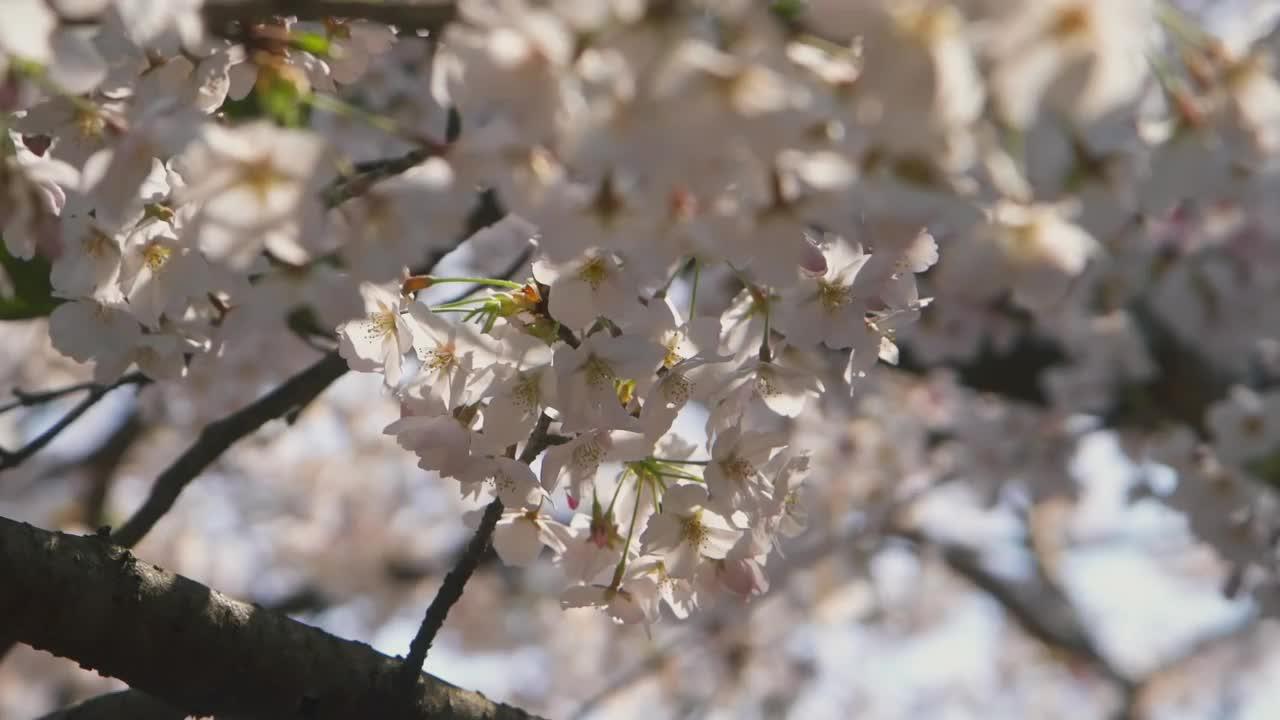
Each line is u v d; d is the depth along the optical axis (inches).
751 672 179.0
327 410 180.9
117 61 75.5
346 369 84.7
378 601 184.2
